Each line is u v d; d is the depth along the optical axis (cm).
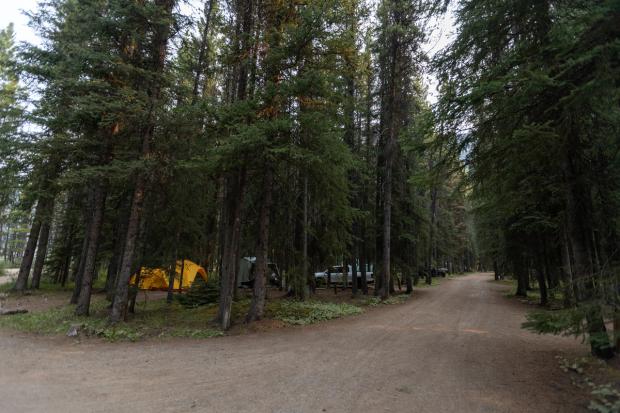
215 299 1567
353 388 568
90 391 545
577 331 523
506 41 769
